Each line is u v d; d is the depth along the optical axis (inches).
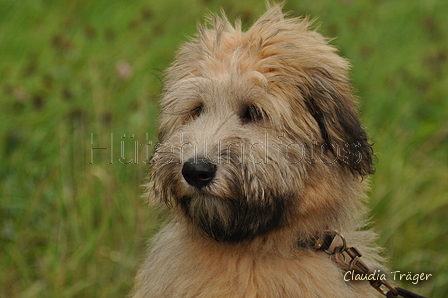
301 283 195.6
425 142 382.0
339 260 205.2
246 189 187.3
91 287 285.1
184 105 209.2
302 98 200.8
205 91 201.2
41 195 313.6
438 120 401.1
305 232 203.0
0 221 305.4
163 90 231.8
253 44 203.3
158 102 236.1
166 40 438.3
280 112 194.5
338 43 450.3
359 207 242.5
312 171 199.0
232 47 208.4
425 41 509.7
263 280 195.6
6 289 284.4
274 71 199.5
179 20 487.2
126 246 296.8
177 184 192.5
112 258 294.4
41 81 386.0
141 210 308.7
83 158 324.5
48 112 350.9
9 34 435.5
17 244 295.3
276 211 195.2
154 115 349.1
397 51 475.5
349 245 215.2
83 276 287.6
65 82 389.7
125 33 452.4
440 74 451.8
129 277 289.9
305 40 213.5
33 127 343.6
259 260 199.8
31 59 408.2
